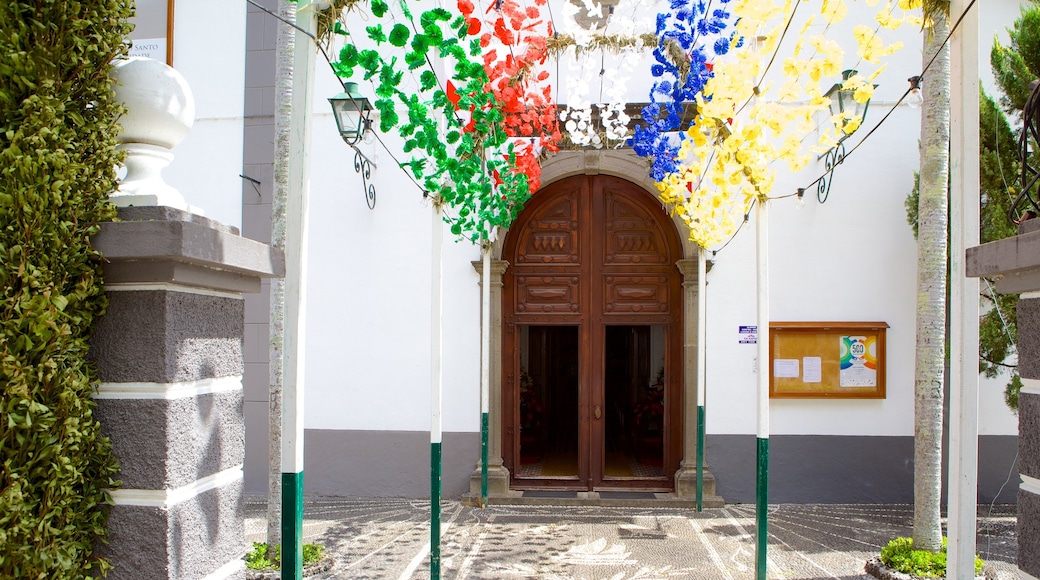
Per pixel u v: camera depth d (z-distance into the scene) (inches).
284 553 118.1
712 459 311.4
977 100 105.7
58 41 73.5
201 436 82.8
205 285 83.0
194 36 336.8
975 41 106.6
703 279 291.9
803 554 236.5
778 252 315.0
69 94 75.5
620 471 336.2
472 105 192.7
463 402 318.3
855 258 312.7
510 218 286.4
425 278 323.9
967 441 102.3
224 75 334.6
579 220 328.8
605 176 328.5
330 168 328.8
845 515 288.2
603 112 257.6
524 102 224.1
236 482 90.7
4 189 66.5
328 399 323.9
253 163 331.3
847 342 310.2
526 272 328.8
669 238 326.3
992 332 271.6
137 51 336.8
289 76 215.9
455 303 320.2
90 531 74.7
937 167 209.8
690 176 241.4
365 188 314.0
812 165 313.7
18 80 69.9
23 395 66.7
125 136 86.5
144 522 75.4
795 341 311.1
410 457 319.3
